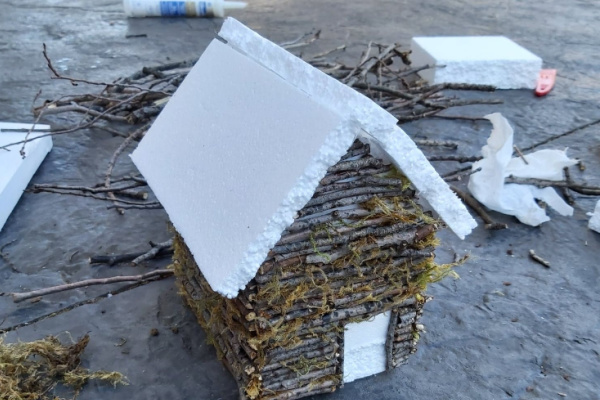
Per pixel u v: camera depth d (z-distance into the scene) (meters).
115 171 1.00
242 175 0.54
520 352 0.74
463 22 1.60
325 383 0.65
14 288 0.80
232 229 0.52
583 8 1.72
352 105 0.48
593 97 1.24
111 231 0.89
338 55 1.38
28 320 0.76
